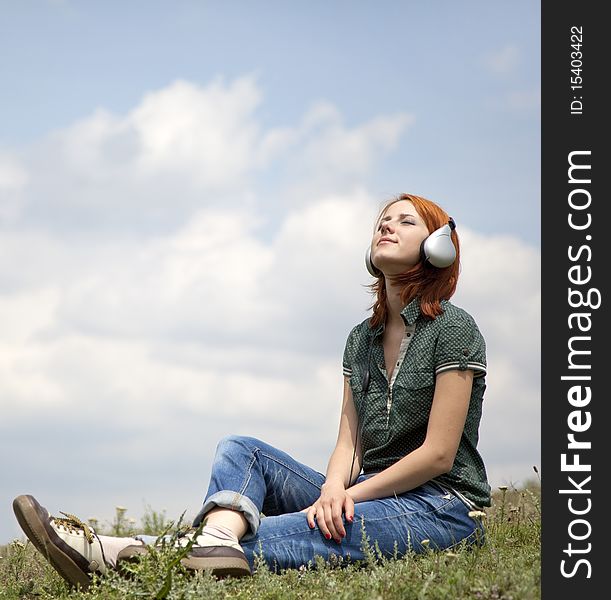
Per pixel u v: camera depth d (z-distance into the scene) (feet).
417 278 17.12
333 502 15.93
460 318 16.75
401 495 16.46
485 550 16.22
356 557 15.80
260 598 13.64
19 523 14.48
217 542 14.85
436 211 17.46
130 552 14.65
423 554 15.97
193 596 13.38
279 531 15.79
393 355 17.28
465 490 16.75
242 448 16.40
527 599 12.46
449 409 16.22
